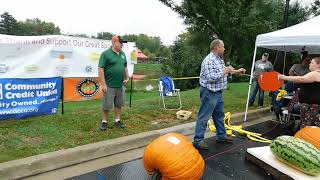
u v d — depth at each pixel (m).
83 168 4.56
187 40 26.66
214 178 4.32
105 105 5.91
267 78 6.63
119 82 5.95
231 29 17.92
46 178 4.17
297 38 7.05
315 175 3.99
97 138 5.52
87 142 5.27
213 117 5.91
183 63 23.83
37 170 4.30
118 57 5.88
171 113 7.95
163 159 3.48
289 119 7.41
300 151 4.08
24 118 6.52
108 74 5.85
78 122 6.49
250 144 5.95
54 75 7.12
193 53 25.14
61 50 7.16
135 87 22.80
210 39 24.97
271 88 6.58
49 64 6.99
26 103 6.47
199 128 5.50
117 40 5.80
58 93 7.02
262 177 4.39
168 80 8.70
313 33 6.97
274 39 7.58
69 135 5.59
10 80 6.14
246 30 18.52
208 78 5.25
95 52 7.82
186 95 11.18
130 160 4.94
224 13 17.44
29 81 6.43
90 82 7.90
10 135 5.44
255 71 9.62
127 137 5.66
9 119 6.35
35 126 6.02
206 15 18.28
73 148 4.89
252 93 9.71
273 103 8.31
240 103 10.03
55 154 4.58
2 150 4.73
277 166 4.28
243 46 21.00
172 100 9.78
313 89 5.73
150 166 3.62
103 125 6.01
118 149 5.33
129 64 8.46
